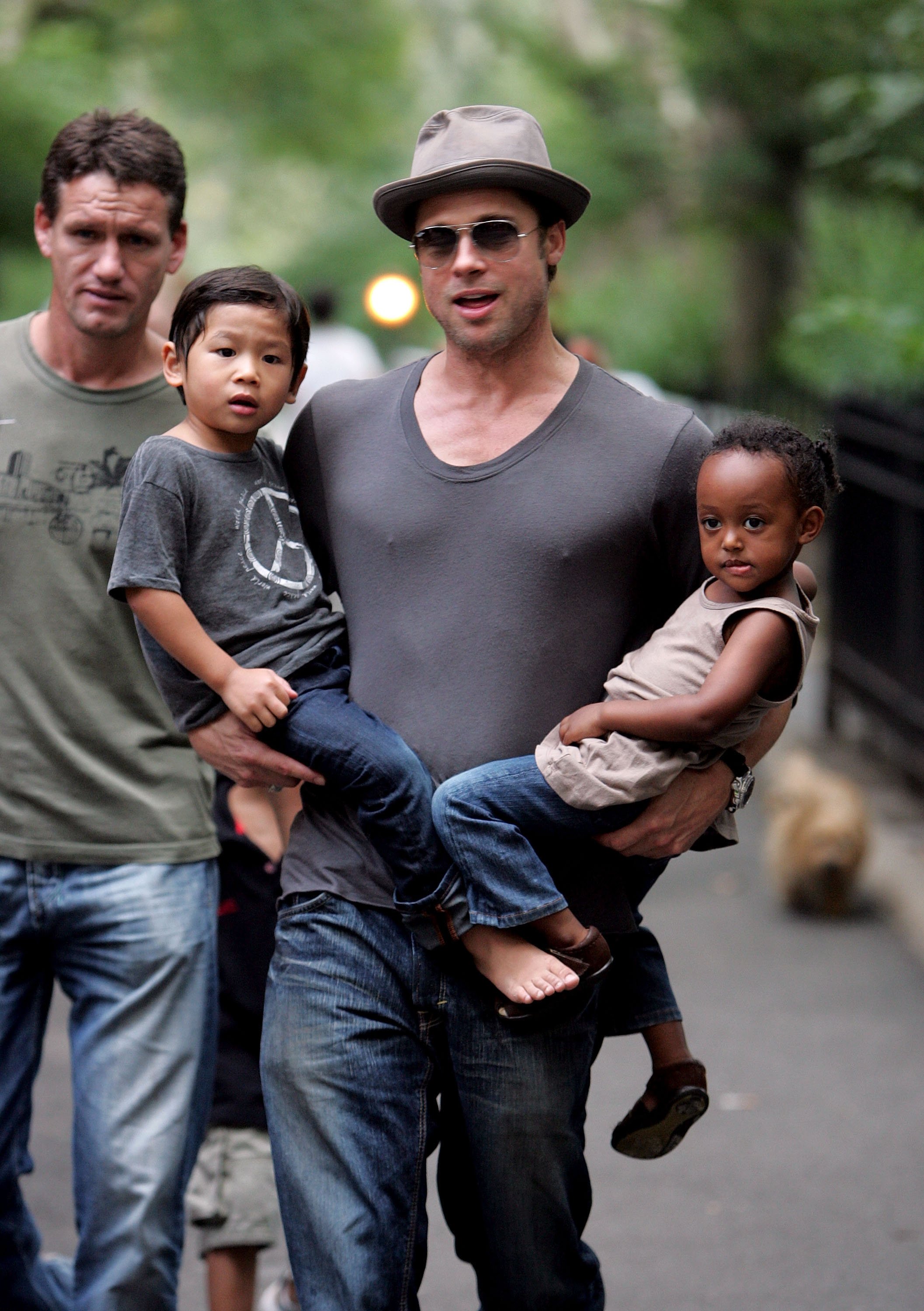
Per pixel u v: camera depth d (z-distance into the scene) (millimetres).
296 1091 3494
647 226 28594
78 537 4152
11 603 4152
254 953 4688
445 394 3676
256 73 32969
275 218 42750
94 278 4070
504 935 3395
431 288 3580
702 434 3562
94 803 4160
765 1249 5227
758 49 16953
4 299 25156
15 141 23828
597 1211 5551
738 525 3305
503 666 3473
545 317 3641
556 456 3537
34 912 4168
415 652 3521
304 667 3588
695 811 3469
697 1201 5598
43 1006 4324
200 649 3498
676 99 21812
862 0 15070
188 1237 5605
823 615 14812
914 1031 7105
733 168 18859
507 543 3498
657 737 3316
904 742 10844
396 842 3414
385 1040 3492
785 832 8766
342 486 3699
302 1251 3451
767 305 23422
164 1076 4125
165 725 4230
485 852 3348
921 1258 5145
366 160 36344
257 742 3562
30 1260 4391
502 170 3459
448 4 36500
